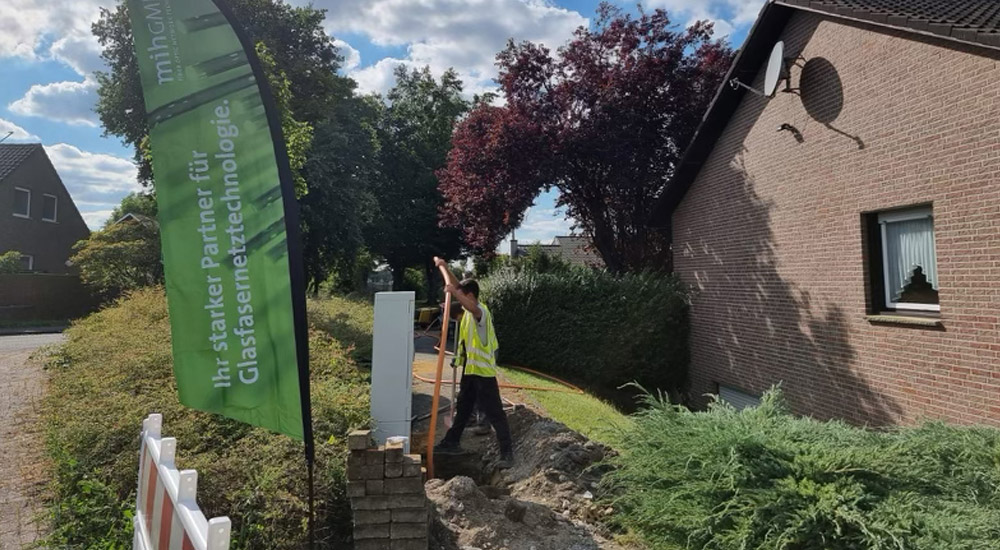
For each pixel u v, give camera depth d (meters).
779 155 11.22
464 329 6.36
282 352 3.48
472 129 17.92
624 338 13.91
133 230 22.61
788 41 10.98
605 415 8.54
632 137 16.47
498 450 6.38
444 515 4.40
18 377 8.40
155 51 3.37
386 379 5.46
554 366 14.02
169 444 2.78
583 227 19.02
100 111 25.30
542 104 17.22
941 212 7.86
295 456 4.52
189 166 3.40
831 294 9.93
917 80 8.20
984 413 7.31
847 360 9.56
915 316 8.53
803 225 10.55
